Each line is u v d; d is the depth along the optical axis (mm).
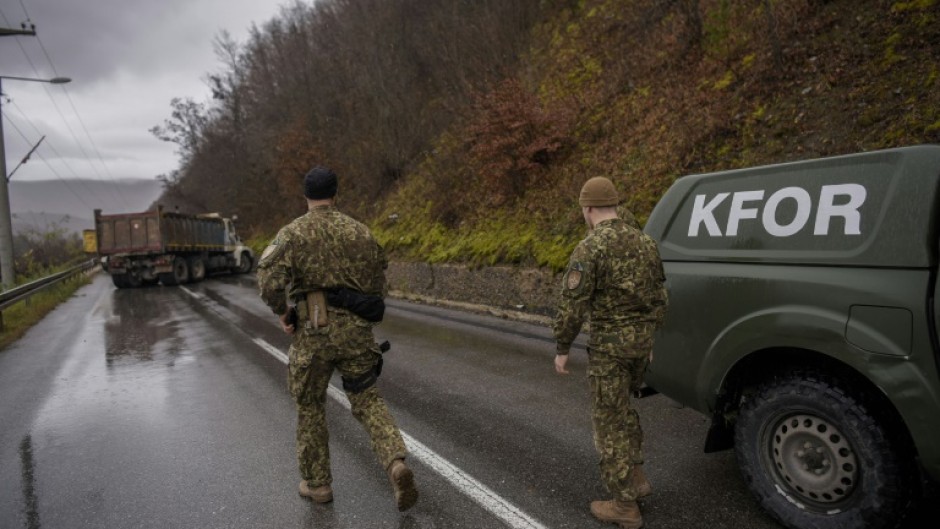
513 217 11117
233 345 7797
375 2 21531
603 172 10172
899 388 2207
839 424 2412
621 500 2719
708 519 2803
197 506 3176
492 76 14773
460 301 10562
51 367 7035
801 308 2543
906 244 2307
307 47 26797
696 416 4184
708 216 3121
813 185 2703
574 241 8586
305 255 2838
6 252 15094
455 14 17375
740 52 9516
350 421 4457
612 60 12750
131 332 9477
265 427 4422
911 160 2404
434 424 4312
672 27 11664
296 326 2965
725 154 8172
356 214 19328
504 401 4781
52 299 14609
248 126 33062
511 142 11414
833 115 7078
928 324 2176
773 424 2695
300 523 2938
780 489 2672
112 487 3473
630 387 2773
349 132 22094
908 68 6684
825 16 8289
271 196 29859
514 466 3510
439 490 3240
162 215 18750
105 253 18953
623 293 2654
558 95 13172
